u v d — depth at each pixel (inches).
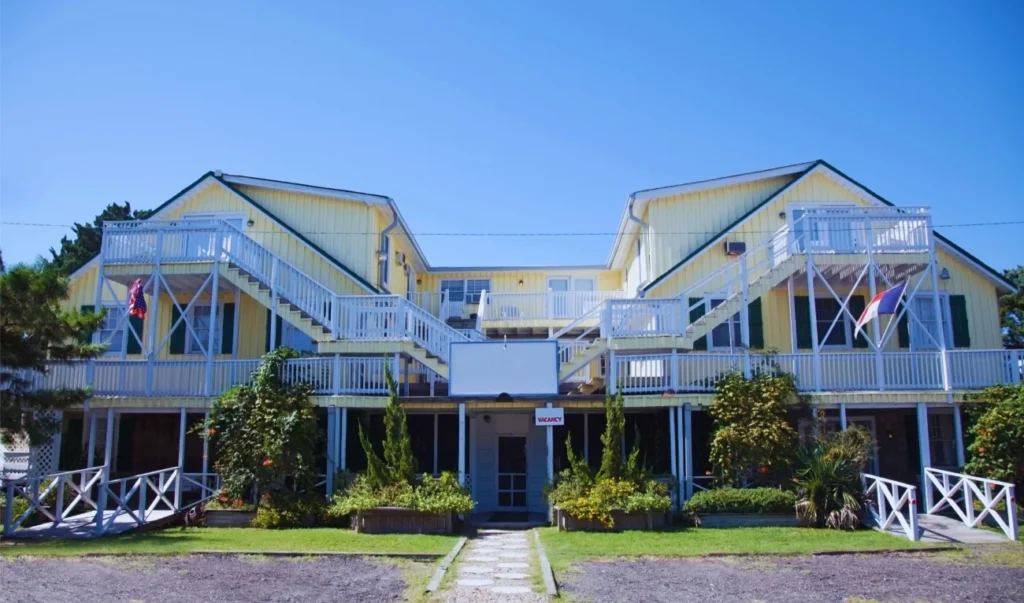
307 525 652.7
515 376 709.3
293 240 885.2
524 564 469.4
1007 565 463.8
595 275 1184.2
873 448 695.1
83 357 639.8
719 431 684.7
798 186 885.8
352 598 373.7
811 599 377.1
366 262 892.6
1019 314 1454.2
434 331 751.1
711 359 726.5
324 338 741.9
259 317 893.2
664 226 888.9
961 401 713.0
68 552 485.4
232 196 904.3
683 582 414.9
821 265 768.9
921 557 490.9
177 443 850.1
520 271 1185.4
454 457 830.5
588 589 397.4
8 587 380.8
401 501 616.7
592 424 834.8
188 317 897.5
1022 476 645.9
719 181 887.7
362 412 797.9
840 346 860.0
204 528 633.6
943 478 671.1
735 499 638.5
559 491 649.6
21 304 589.6
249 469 663.1
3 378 595.2
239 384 726.5
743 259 766.5
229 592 382.6
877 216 768.3
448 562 467.2
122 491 614.9
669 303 737.6
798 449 678.5
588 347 738.8
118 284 912.3
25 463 796.0
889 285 758.5
